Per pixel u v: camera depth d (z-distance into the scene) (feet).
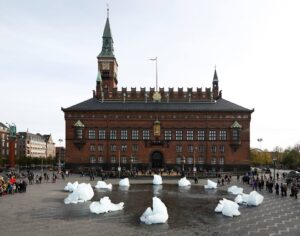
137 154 377.09
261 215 119.14
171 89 398.21
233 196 172.24
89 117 378.53
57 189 199.72
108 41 459.32
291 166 511.81
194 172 315.78
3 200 152.25
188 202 150.10
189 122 378.12
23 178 281.54
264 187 216.13
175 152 376.48
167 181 266.57
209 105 388.37
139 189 205.67
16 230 95.14
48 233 91.81
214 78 405.80
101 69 451.53
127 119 378.94
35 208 131.13
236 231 94.73
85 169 358.64
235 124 371.56
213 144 375.45
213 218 113.29
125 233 92.17
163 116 379.35
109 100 397.60
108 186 207.82
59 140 364.17
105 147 377.09
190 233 92.27
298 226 101.45
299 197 167.84
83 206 136.36
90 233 91.97
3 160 483.10
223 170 372.38
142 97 397.60
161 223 104.73
